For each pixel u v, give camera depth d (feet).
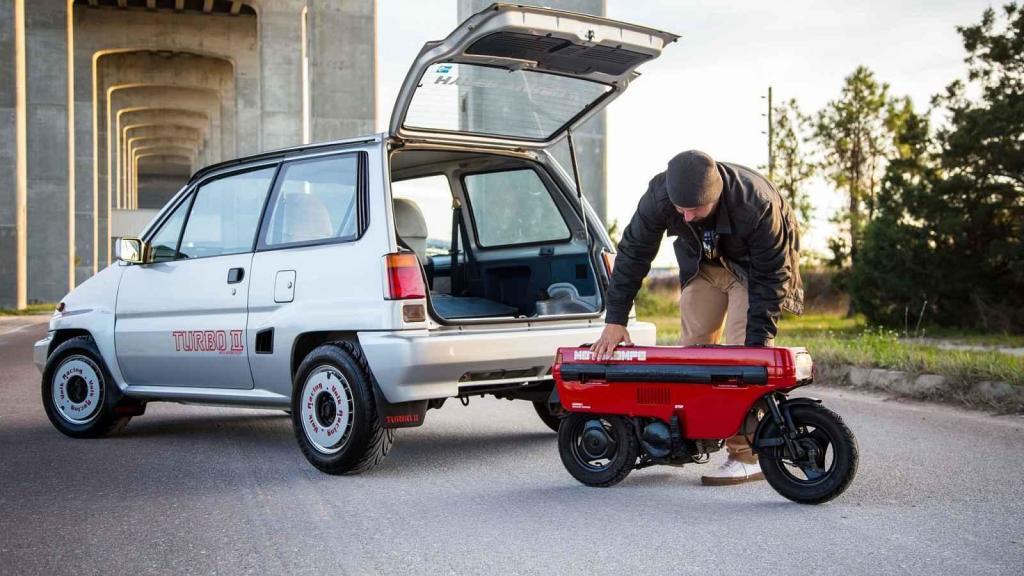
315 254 17.81
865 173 81.82
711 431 14.60
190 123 242.58
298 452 19.71
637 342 18.60
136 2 164.55
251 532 13.39
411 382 16.31
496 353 17.03
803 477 16.19
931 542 12.23
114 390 21.36
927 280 55.42
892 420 22.15
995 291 55.42
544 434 21.44
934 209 55.77
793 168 82.99
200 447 20.39
